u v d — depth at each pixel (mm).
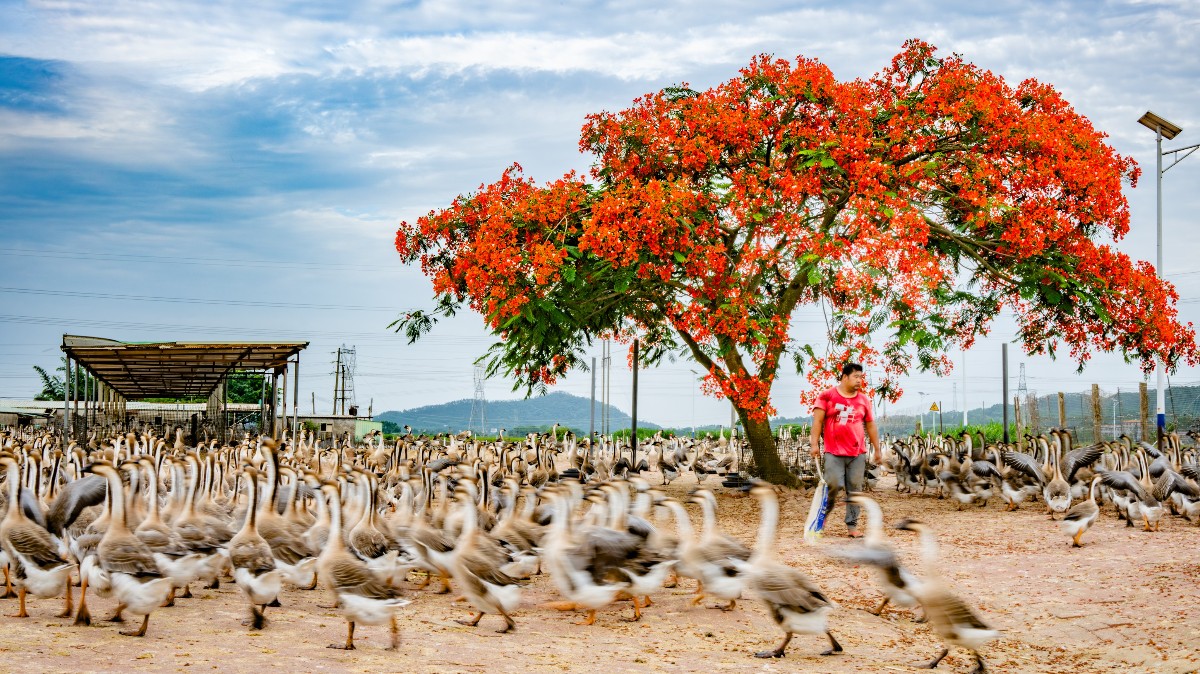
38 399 74250
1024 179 21391
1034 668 9586
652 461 39875
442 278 22578
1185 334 21875
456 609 11336
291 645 9023
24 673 7273
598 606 10570
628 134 23094
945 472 22891
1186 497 18266
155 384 56281
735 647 9844
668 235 20203
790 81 22203
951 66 22641
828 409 16594
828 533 17719
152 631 9305
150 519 10695
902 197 21656
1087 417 41156
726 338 21609
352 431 66750
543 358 24422
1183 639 10055
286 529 11383
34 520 11211
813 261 21312
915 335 21688
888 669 9219
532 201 21391
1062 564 14234
